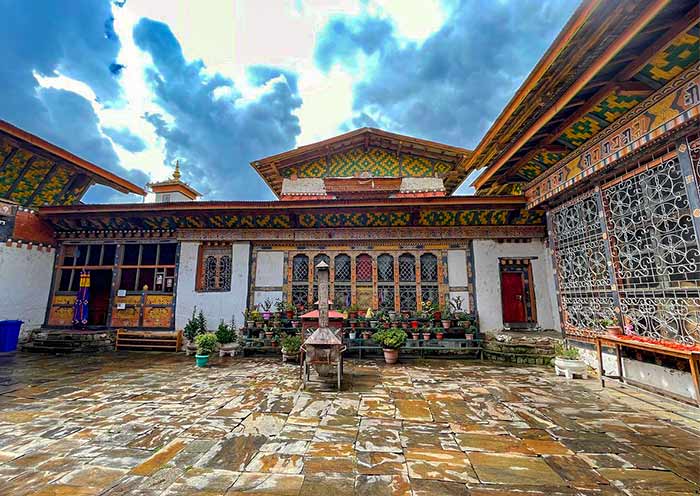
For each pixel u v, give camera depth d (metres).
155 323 9.52
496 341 8.19
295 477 2.87
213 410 4.54
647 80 4.76
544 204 8.13
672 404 4.73
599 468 3.02
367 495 2.61
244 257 9.55
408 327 8.65
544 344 7.58
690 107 4.29
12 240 8.99
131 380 6.13
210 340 7.44
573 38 4.19
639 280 5.67
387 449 3.41
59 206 9.36
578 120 5.89
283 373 6.69
